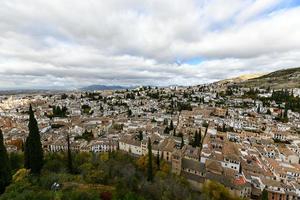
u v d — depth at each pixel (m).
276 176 109.06
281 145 163.12
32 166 77.06
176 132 181.50
